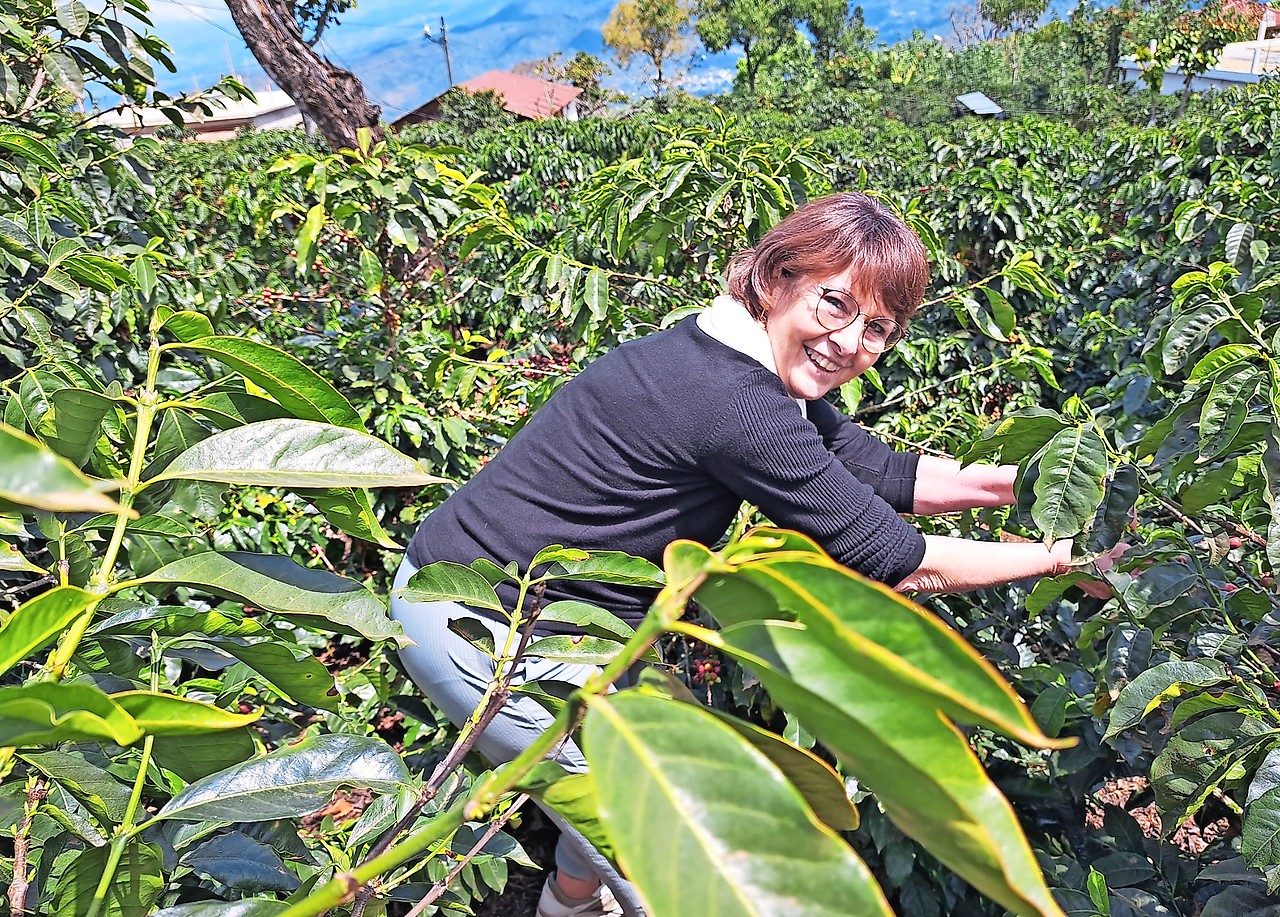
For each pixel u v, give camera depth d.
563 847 1.81
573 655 0.92
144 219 3.72
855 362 1.59
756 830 0.42
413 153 3.23
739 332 1.48
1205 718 1.22
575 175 8.85
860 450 1.78
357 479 0.74
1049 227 4.83
